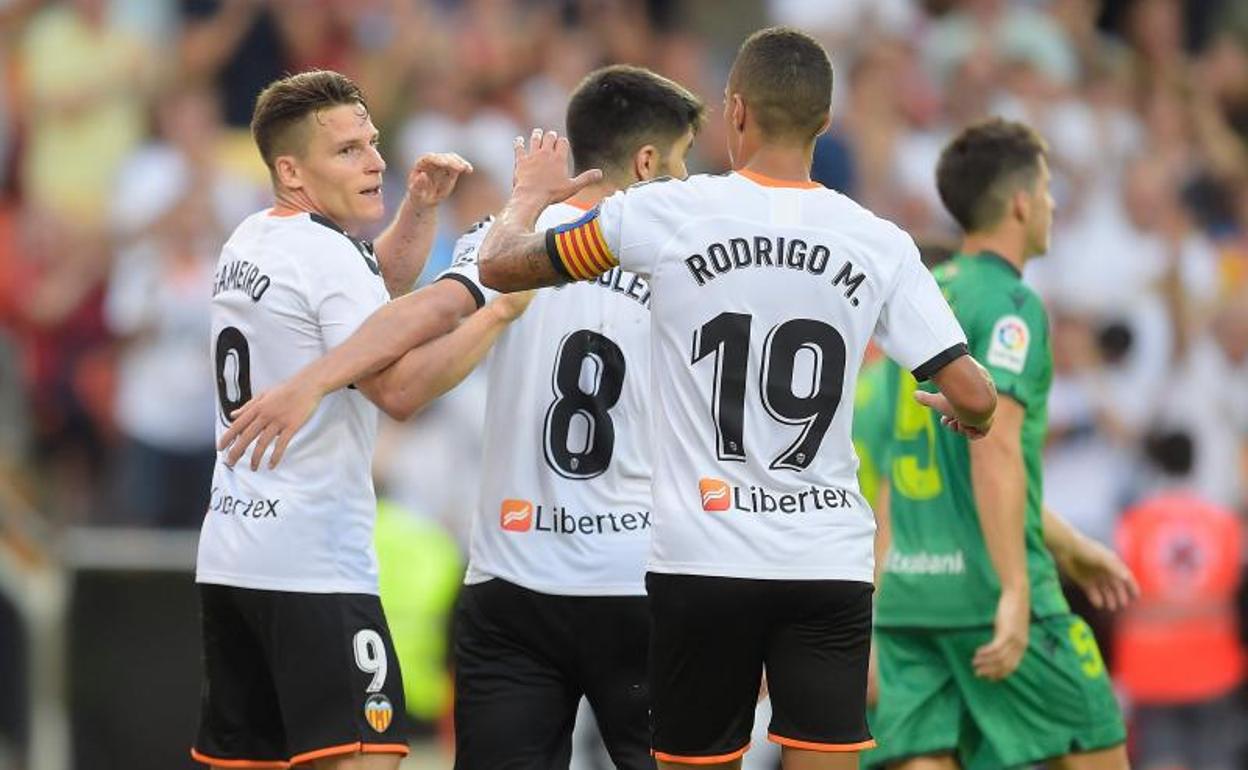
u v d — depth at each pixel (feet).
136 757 102.68
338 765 57.31
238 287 58.80
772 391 52.60
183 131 132.05
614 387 59.72
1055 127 151.84
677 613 53.11
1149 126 157.58
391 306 56.54
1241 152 160.56
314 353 57.98
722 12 159.02
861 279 52.75
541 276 54.03
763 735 94.89
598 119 60.80
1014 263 67.82
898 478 68.95
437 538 103.55
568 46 148.87
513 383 60.13
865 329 53.06
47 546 106.63
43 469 127.95
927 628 67.92
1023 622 64.59
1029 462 67.21
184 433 123.24
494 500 60.39
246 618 58.29
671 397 53.26
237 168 135.64
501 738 59.82
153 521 122.62
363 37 144.66
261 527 57.47
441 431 117.70
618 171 60.75
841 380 53.01
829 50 154.71
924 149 148.05
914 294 53.16
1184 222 145.59
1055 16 162.09
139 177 130.62
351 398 58.08
